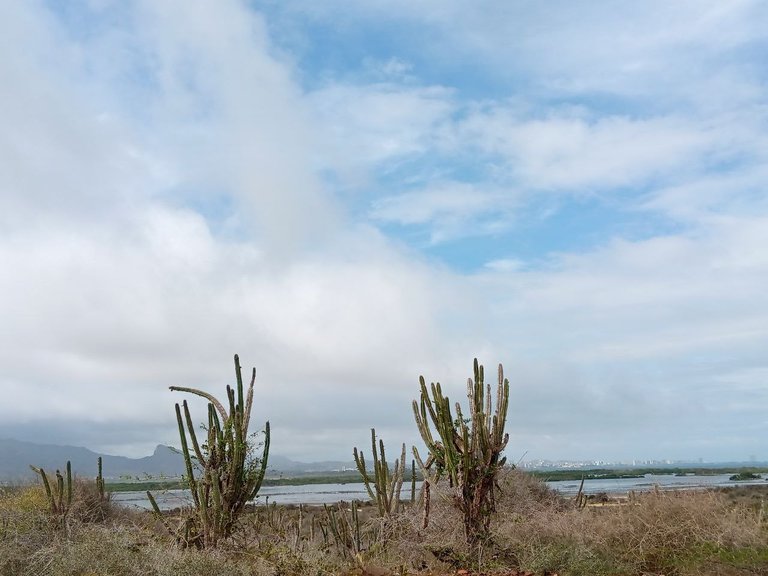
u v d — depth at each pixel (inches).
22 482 711.7
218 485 404.2
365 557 402.0
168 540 385.1
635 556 414.6
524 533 433.7
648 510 445.4
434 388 431.8
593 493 1059.3
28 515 380.2
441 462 436.8
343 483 3159.5
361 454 493.0
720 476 2474.2
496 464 431.5
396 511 478.0
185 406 420.5
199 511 406.0
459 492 422.3
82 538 346.3
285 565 358.6
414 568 403.9
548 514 458.3
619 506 477.7
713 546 415.8
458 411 429.1
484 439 423.2
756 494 844.0
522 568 397.4
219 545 387.9
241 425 419.8
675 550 418.9
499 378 436.1
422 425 446.0
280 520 512.7
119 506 630.5
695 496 462.0
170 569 312.2
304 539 444.8
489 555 410.6
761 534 423.8
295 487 3043.8
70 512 434.9
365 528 472.1
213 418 421.4
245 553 379.2
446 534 427.8
